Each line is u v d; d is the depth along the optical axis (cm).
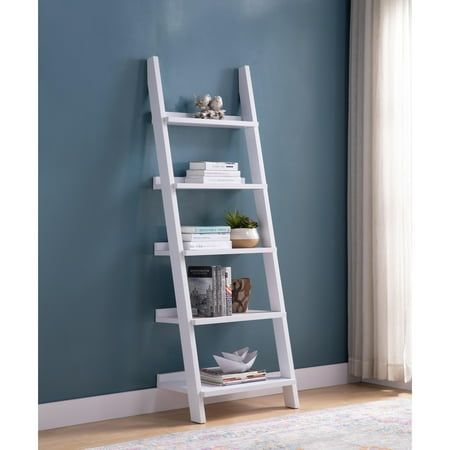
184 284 344
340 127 448
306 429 323
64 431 326
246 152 405
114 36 357
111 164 355
